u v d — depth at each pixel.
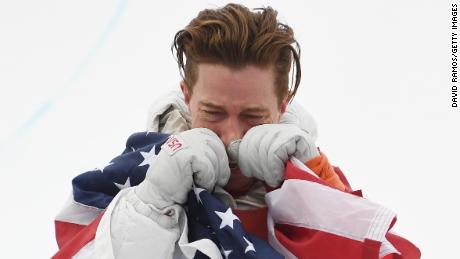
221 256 6.29
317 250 6.23
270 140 6.57
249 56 6.43
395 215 6.00
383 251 6.32
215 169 6.46
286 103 7.36
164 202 6.42
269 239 6.75
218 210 6.35
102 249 6.23
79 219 7.46
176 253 6.62
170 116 8.61
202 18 6.91
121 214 6.38
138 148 8.11
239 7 6.99
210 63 6.53
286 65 6.90
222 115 6.64
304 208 6.39
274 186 6.75
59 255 6.64
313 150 6.88
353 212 6.13
